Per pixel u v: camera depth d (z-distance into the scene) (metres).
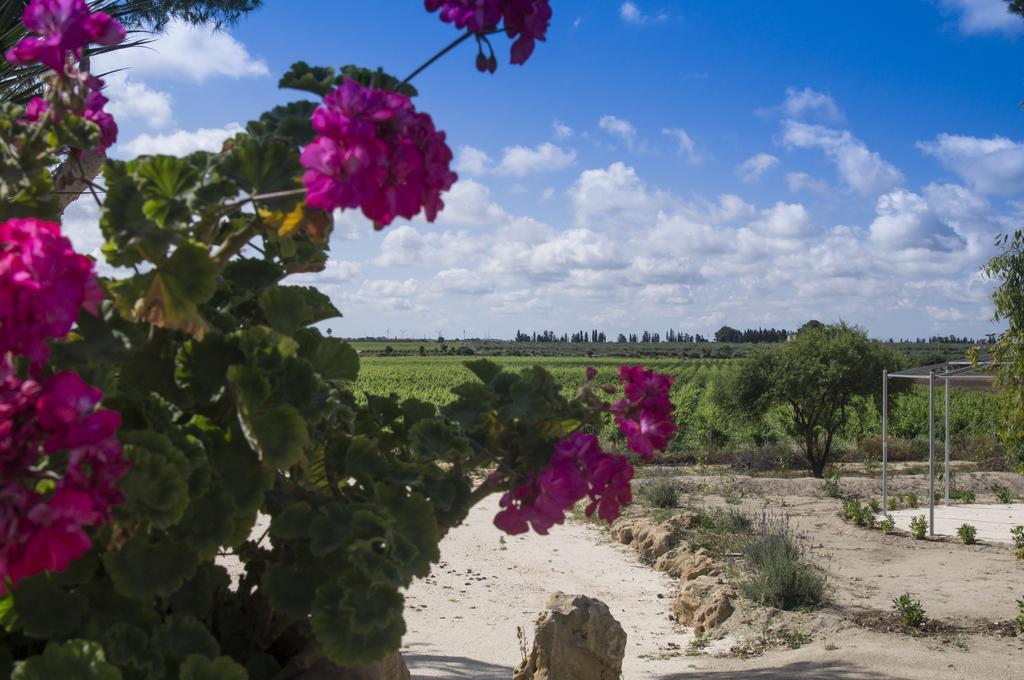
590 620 5.90
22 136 2.28
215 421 2.42
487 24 2.23
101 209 2.11
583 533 14.79
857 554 12.09
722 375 25.44
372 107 1.78
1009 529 13.88
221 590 3.04
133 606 2.16
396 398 3.08
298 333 2.76
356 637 2.18
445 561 12.35
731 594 9.67
